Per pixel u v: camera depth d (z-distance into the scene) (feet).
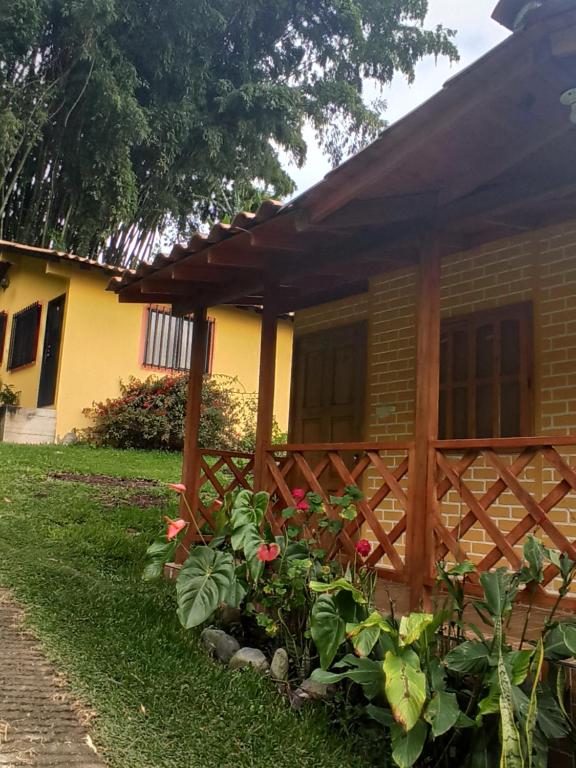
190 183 61.57
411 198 12.14
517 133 9.84
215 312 46.47
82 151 51.49
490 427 16.88
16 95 48.70
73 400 39.34
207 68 54.13
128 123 48.78
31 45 46.85
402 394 19.48
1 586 14.39
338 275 16.30
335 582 10.21
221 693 10.30
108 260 62.03
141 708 9.52
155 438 39.09
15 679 9.88
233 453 20.67
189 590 11.77
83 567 16.67
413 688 8.30
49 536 19.25
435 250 12.17
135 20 48.32
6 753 7.90
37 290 43.80
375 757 9.38
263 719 9.76
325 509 13.29
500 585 9.33
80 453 34.27
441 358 18.38
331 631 10.10
